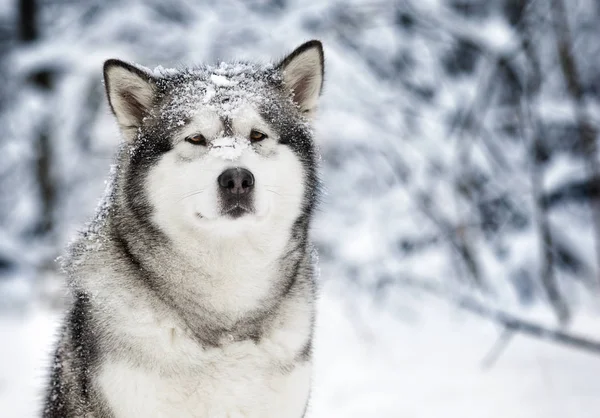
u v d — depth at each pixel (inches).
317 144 347.9
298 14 800.3
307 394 307.9
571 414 442.9
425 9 788.6
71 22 910.4
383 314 783.1
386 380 552.4
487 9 874.8
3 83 960.3
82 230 328.2
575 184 816.9
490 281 751.7
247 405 288.8
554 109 781.3
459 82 815.7
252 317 295.0
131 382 277.9
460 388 516.1
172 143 304.7
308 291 318.0
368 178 816.9
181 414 283.0
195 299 292.5
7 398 515.8
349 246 767.7
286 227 309.4
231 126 306.7
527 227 800.3
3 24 1031.0
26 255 880.3
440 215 774.5
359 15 820.6
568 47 757.3
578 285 837.2
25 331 642.8
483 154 810.2
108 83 316.8
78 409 294.4
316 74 344.2
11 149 944.3
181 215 294.7
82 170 936.3
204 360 284.4
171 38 833.5
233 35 816.9
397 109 799.1
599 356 565.3
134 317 284.4
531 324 569.9
